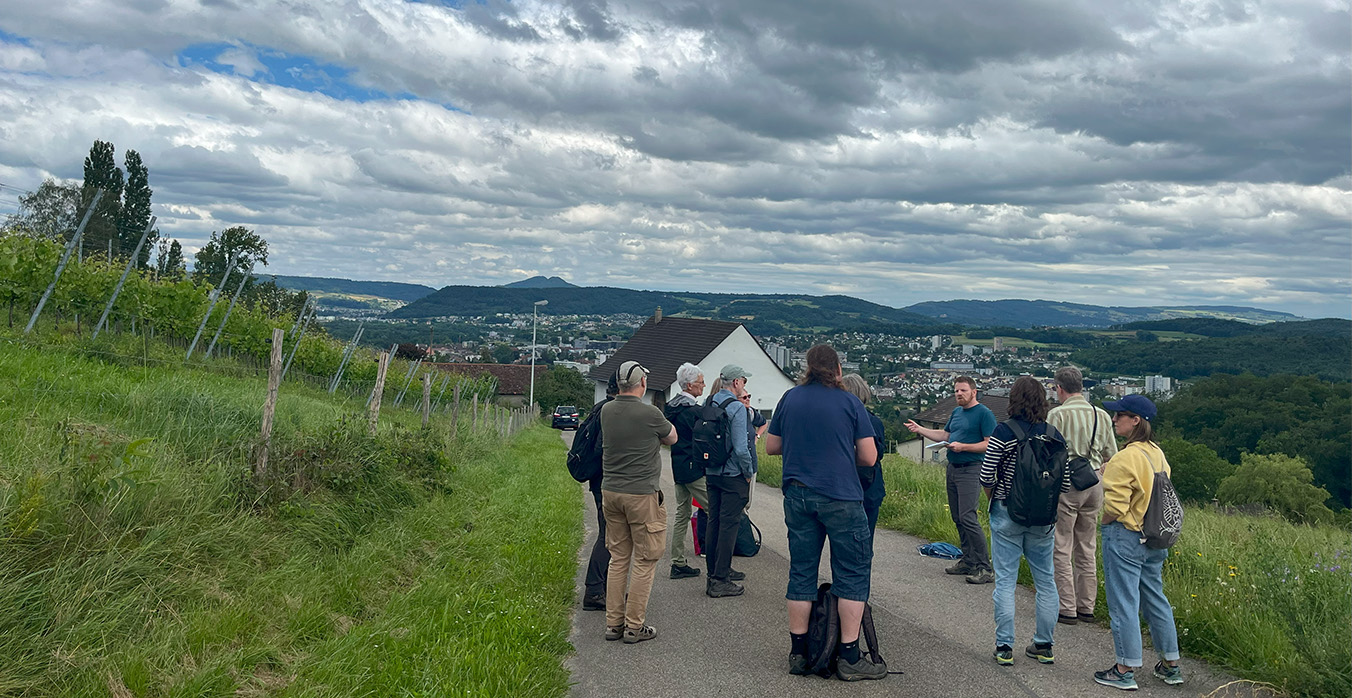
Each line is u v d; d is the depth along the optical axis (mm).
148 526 5293
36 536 4641
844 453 5004
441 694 4312
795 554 5113
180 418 7953
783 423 5211
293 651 4773
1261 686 4758
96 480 5176
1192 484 49125
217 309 21000
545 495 12875
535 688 4605
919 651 5516
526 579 7109
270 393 7375
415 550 7441
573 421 56719
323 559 6312
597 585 6711
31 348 11188
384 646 4957
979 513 10258
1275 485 44469
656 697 4730
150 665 4055
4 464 5199
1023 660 5340
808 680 4996
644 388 5922
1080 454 6242
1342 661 4617
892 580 7664
